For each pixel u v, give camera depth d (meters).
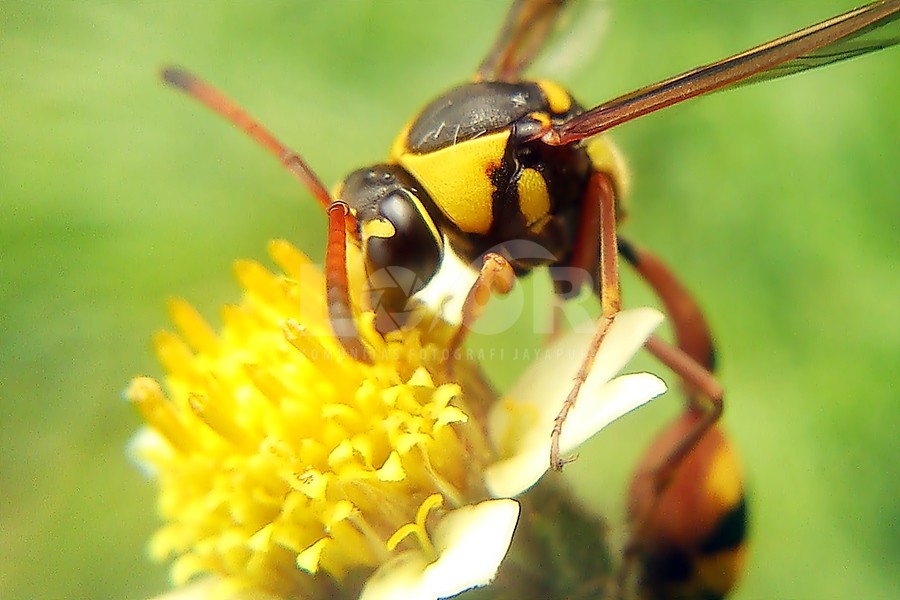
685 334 0.08
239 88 0.09
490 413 0.08
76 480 0.09
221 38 0.09
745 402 0.09
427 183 0.08
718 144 0.09
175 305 0.08
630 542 0.08
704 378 0.08
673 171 0.09
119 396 0.09
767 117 0.09
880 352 0.09
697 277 0.09
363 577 0.08
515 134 0.08
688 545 0.08
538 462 0.08
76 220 0.09
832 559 0.09
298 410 0.08
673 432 0.08
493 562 0.07
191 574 0.08
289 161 0.08
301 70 0.09
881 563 0.09
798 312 0.09
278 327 0.08
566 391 0.08
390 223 0.08
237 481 0.08
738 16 0.09
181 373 0.08
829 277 0.09
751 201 0.09
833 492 0.09
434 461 0.08
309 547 0.08
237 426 0.08
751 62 0.08
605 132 0.08
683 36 0.09
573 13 0.08
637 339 0.08
